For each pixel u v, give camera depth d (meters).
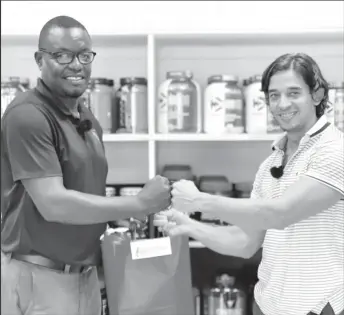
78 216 1.41
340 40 2.36
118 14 2.34
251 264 2.51
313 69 1.49
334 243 1.48
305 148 1.50
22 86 2.29
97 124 1.74
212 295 2.26
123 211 1.46
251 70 2.48
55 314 1.54
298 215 1.43
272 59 2.47
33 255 1.53
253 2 2.31
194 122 2.25
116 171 2.54
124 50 2.49
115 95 2.30
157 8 2.33
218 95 2.18
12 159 1.42
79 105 1.70
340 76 2.47
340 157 1.43
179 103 2.20
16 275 1.53
